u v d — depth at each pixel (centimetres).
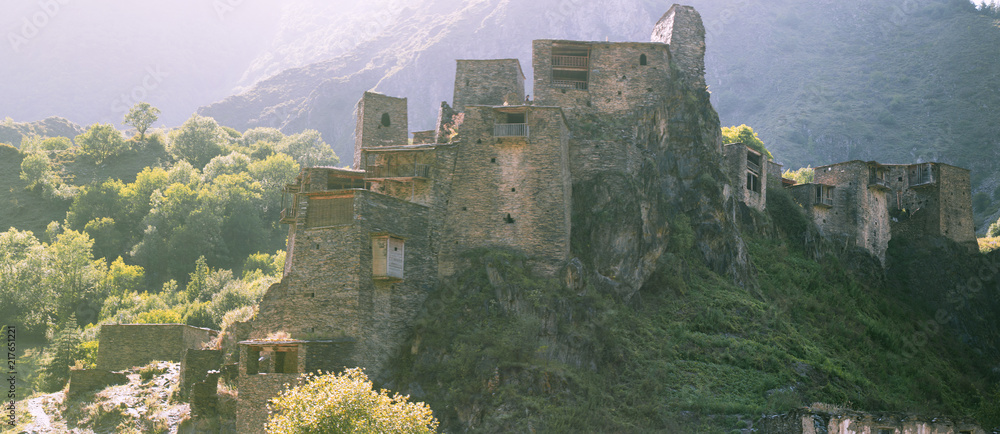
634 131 6900
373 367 5369
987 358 8031
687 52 7662
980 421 6000
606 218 6269
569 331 5444
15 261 11438
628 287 6075
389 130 7325
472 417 4956
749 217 7594
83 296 10850
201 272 11344
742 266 6862
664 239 6462
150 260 12425
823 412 4181
